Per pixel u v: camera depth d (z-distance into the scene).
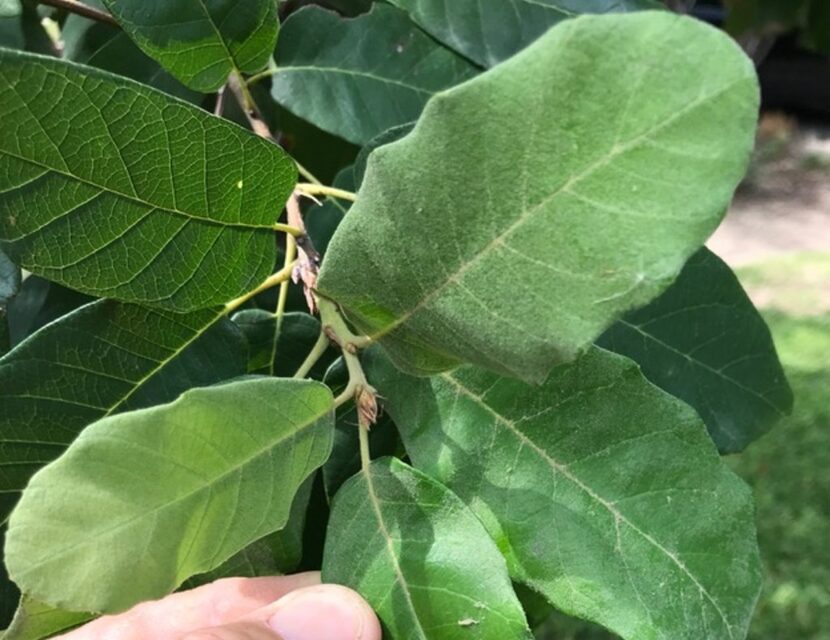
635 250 0.12
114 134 0.15
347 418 0.19
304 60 0.24
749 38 0.58
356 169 0.20
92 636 0.21
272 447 0.15
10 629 0.15
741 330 0.23
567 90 0.12
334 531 0.17
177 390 0.19
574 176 0.12
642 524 0.16
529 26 0.23
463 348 0.14
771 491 0.89
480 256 0.13
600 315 0.12
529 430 0.17
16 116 0.14
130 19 0.19
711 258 0.22
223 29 0.20
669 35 0.11
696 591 0.15
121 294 0.17
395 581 0.16
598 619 0.15
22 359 0.17
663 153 0.11
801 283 1.40
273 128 0.26
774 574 0.78
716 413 0.22
